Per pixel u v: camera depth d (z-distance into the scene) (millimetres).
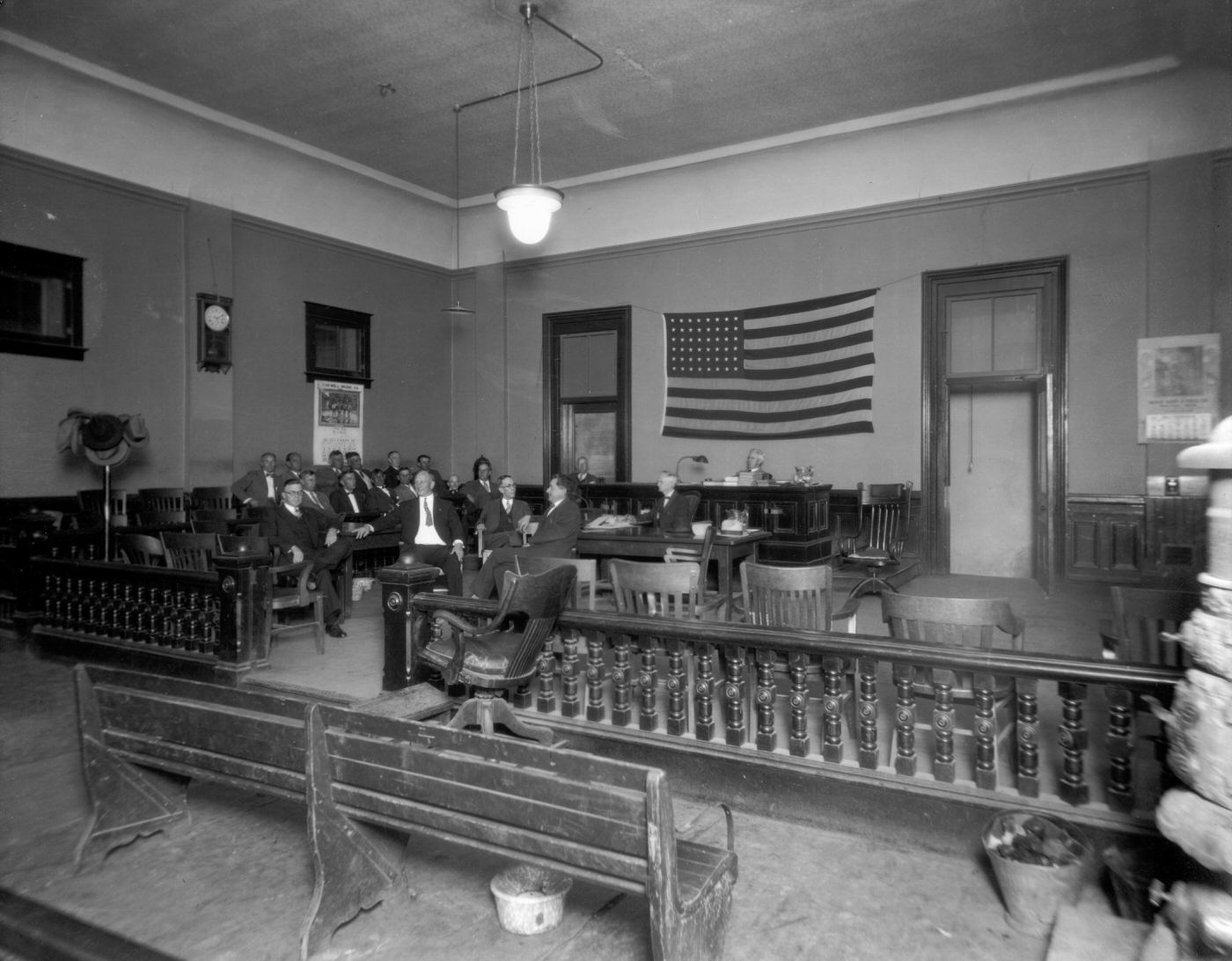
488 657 3936
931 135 10047
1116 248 9312
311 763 2807
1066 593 9164
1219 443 2330
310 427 12125
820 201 11031
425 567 4773
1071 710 3170
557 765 2465
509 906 2850
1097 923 2668
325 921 2779
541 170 12125
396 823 2754
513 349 13703
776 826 3652
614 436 13023
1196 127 8750
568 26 7996
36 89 8781
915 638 3762
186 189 10492
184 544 6039
